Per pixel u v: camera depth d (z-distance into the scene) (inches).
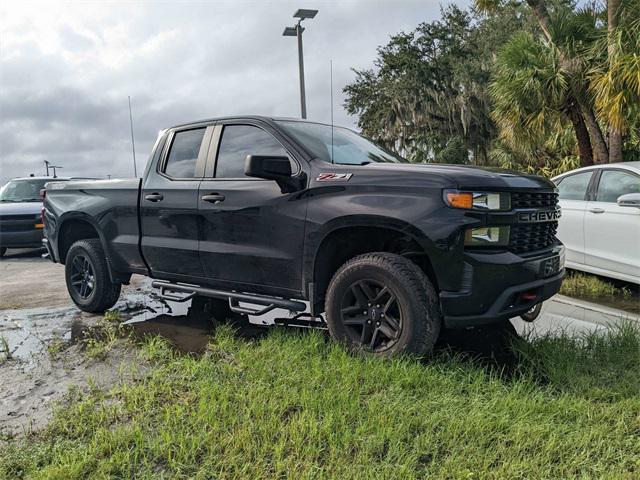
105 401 118.2
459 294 120.4
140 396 116.7
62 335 175.3
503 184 125.2
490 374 119.6
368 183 131.1
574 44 402.6
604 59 385.4
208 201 159.3
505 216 124.0
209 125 170.9
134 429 100.9
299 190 141.4
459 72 930.7
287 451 92.6
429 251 121.6
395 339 128.3
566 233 244.8
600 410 106.2
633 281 216.5
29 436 104.0
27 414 115.1
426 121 999.6
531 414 103.7
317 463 87.8
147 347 150.9
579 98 411.2
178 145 178.7
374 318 132.0
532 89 411.5
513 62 430.3
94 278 200.2
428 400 109.6
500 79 443.5
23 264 382.9
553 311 194.9
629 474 84.6
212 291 165.8
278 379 120.3
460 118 956.0
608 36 364.5
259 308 200.4
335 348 134.1
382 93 1034.1
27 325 190.9
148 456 93.6
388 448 93.2
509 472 84.7
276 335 151.6
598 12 412.2
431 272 134.0
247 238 152.0
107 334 171.9
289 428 98.3
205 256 161.3
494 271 119.8
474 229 120.1
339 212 132.3
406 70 991.0
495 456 89.5
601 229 227.5
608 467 87.5
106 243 191.8
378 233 138.6
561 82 398.0
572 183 252.1
